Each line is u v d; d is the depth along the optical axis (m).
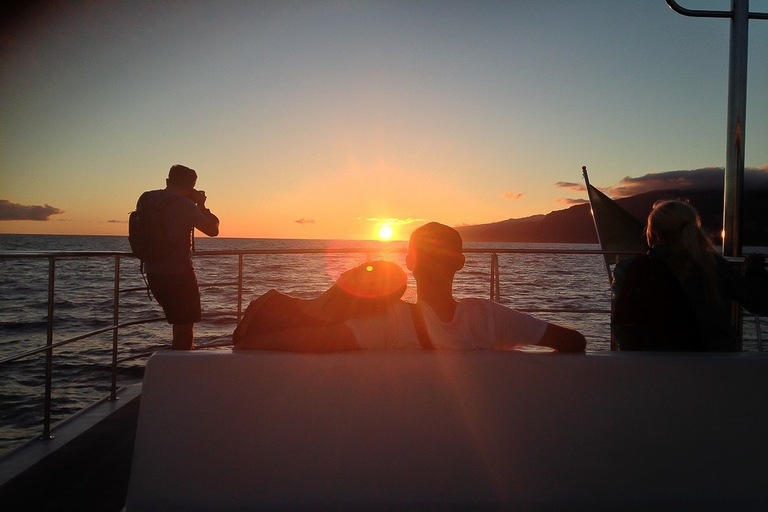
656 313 2.16
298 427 1.65
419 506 1.65
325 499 1.64
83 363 9.92
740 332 3.83
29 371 9.34
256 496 1.64
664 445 1.70
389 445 1.66
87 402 7.69
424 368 1.67
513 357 1.69
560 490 1.67
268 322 1.79
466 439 1.67
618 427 1.69
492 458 1.67
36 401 7.66
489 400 1.68
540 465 1.67
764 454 1.71
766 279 2.35
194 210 4.43
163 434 1.64
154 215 4.31
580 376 1.69
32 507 2.30
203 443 1.64
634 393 1.70
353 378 1.66
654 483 1.69
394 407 1.67
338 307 1.78
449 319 1.79
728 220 4.09
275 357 1.66
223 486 1.64
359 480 1.65
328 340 1.72
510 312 1.82
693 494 1.69
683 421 1.70
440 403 1.67
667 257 2.28
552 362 1.69
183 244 4.41
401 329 1.76
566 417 1.69
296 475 1.65
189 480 1.63
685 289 2.27
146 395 1.65
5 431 6.44
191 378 1.65
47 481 2.58
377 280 1.78
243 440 1.65
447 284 1.83
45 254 3.18
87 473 2.68
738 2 3.97
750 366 1.72
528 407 1.68
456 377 1.67
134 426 3.42
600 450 1.69
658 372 1.71
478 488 1.66
